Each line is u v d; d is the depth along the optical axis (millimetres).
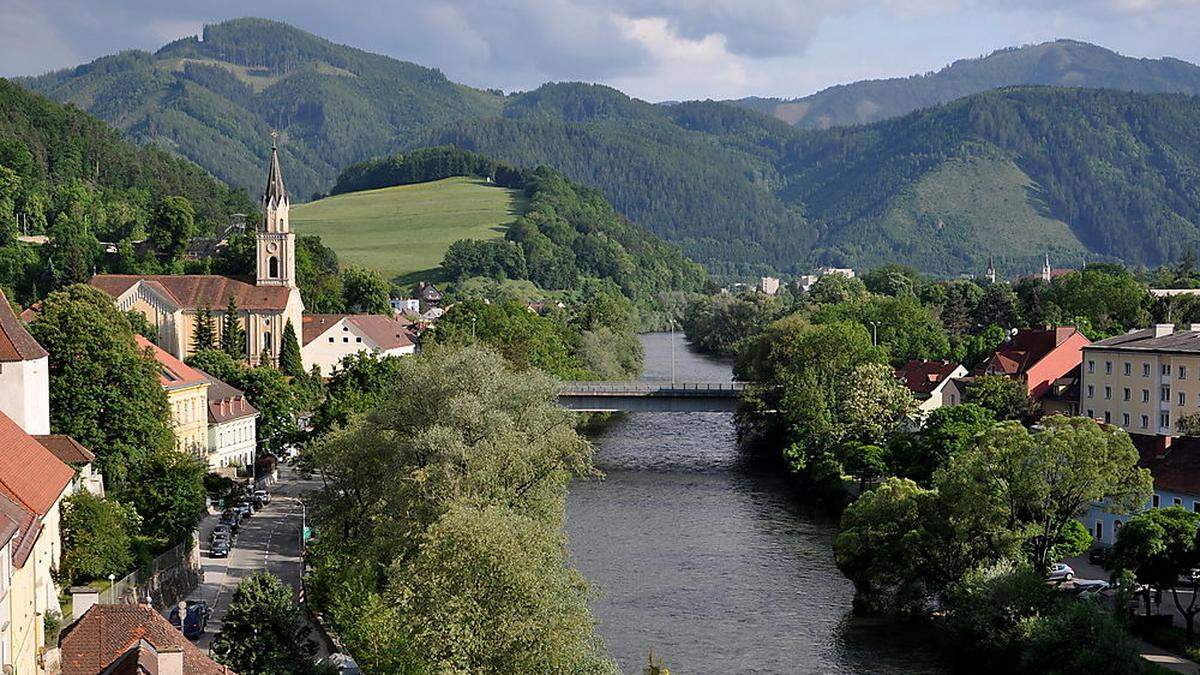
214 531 123562
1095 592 100188
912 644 97875
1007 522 102125
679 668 92188
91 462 103562
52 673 64625
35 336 117000
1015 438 101750
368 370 168500
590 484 163375
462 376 110500
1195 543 92875
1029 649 87750
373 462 106188
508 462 99688
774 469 174875
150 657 63406
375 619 76938
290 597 78000
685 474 170875
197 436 152250
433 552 72125
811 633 100625
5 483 71125
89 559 88000
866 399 163250
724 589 112750
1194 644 90500
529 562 71875
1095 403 172875
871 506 105938
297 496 149375
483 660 69250
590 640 79188
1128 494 101000
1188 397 158125
